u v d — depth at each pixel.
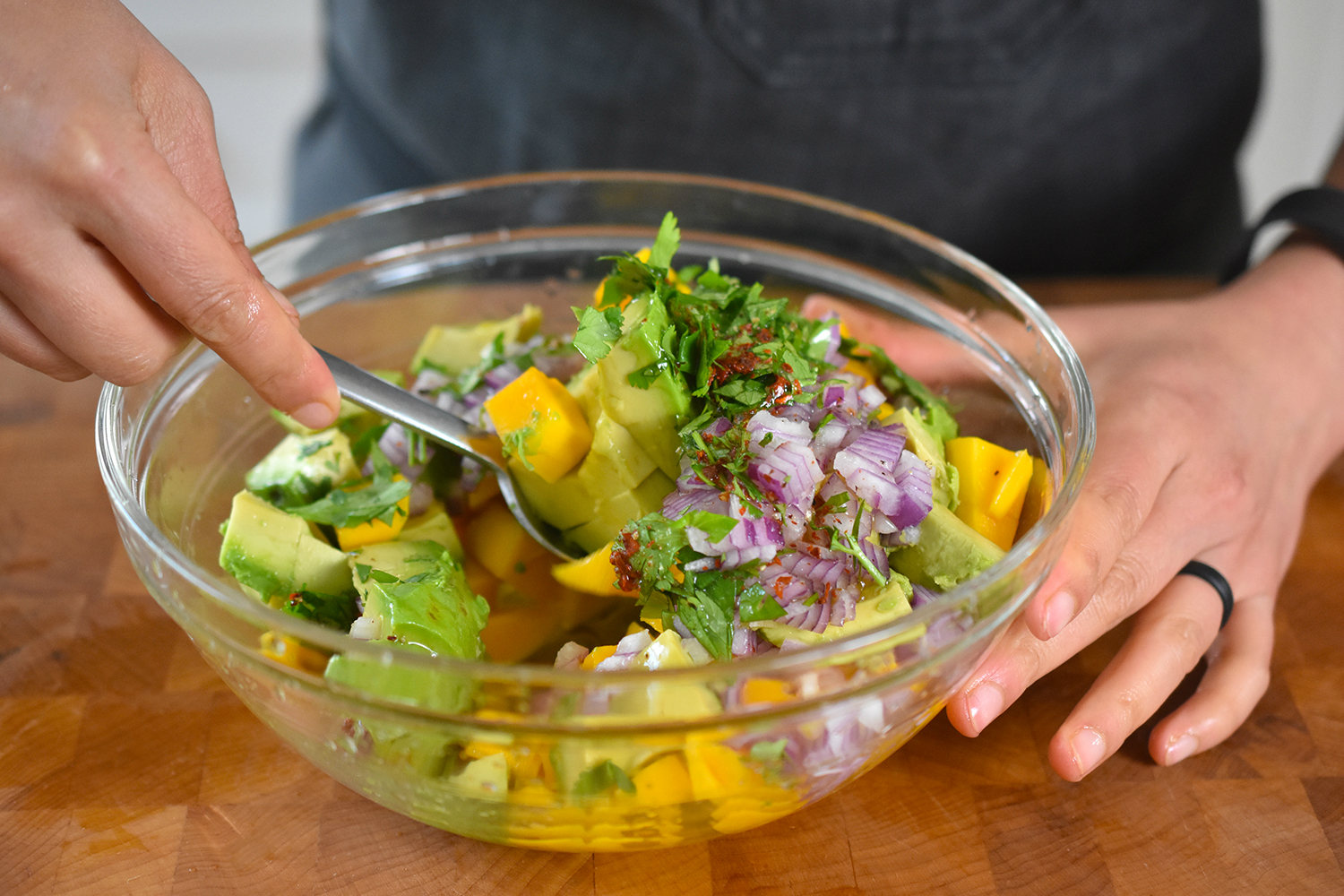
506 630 0.42
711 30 0.60
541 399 0.40
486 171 0.66
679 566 0.38
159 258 0.34
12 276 0.35
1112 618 0.42
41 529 0.48
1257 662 0.43
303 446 0.44
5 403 0.53
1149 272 0.70
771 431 0.38
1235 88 0.64
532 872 0.38
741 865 0.39
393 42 0.63
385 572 0.39
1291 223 0.53
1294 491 0.48
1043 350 0.42
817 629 0.37
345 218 0.48
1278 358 0.48
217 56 1.07
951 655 0.35
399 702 0.34
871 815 0.40
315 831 0.39
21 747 0.41
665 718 0.33
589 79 0.62
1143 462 0.42
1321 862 0.39
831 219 0.48
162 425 0.42
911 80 0.61
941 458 0.41
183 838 0.39
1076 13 0.60
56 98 0.33
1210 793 0.40
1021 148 0.63
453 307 0.51
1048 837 0.39
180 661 0.44
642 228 0.50
